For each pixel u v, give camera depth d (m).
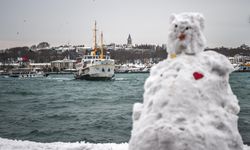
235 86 60.12
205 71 4.75
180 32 4.97
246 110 26.72
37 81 97.38
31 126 21.11
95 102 37.75
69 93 51.94
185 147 4.21
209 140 4.29
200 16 5.13
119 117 24.38
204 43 5.06
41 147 9.82
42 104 36.25
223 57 4.97
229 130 4.49
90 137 17.19
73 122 22.48
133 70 165.88
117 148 9.51
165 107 4.50
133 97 42.56
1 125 21.75
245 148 9.20
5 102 38.84
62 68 177.25
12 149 9.59
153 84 4.82
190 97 4.48
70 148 9.62
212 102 4.58
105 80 73.25
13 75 147.12
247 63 143.62
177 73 4.71
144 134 4.46
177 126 4.34
